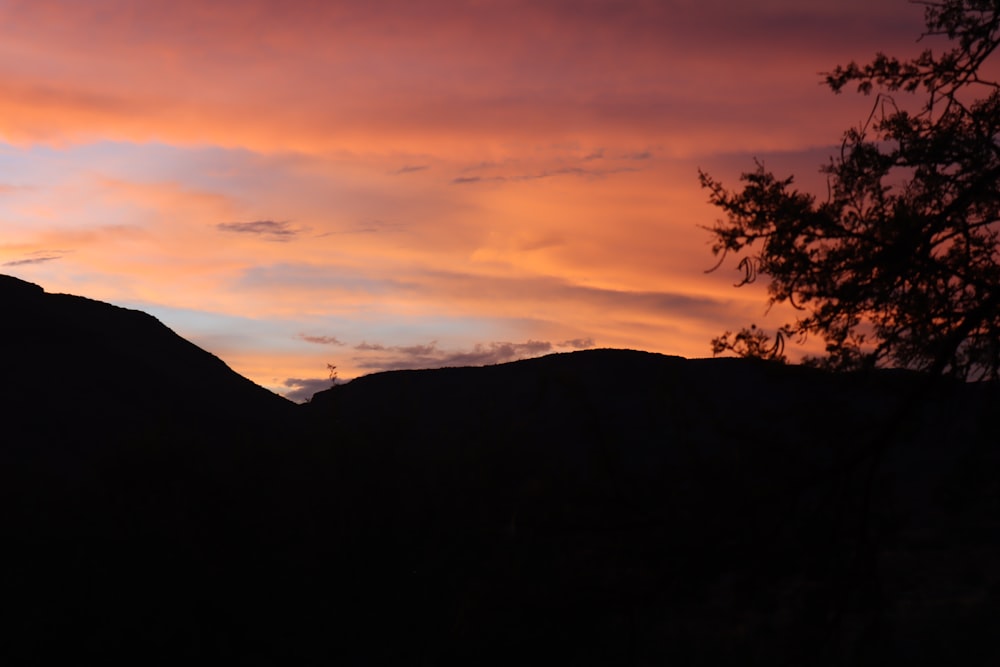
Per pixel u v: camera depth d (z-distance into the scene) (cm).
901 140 663
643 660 692
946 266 621
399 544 1420
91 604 1487
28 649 1432
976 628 1440
